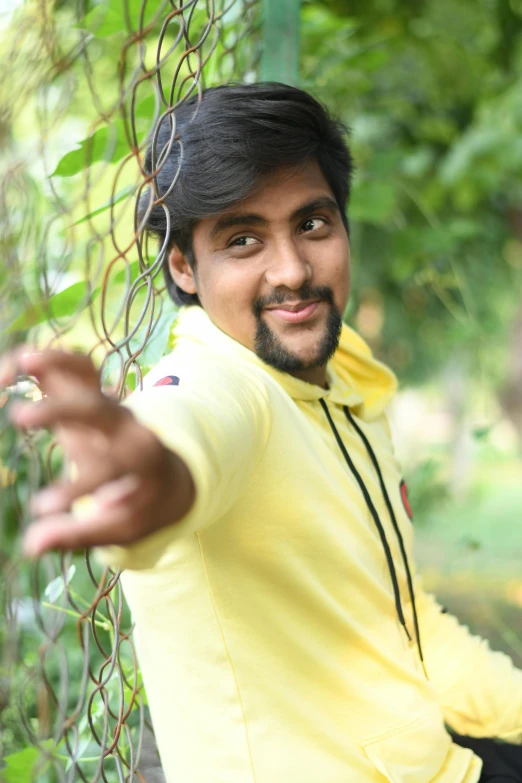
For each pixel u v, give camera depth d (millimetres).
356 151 4344
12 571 1821
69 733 1979
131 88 1351
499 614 4590
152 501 767
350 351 1847
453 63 4980
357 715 1466
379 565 1571
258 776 1370
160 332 1743
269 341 1477
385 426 1915
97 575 2477
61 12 2164
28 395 1562
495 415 8289
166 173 1500
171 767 1467
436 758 1567
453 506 6426
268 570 1386
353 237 5262
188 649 1398
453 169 5039
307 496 1395
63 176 1795
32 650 2168
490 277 6617
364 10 4039
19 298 2107
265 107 1424
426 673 1854
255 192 1431
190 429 953
